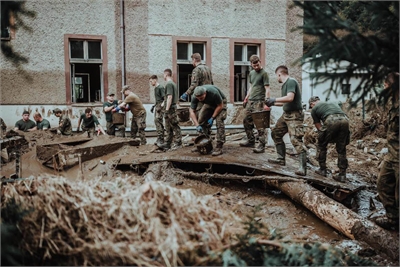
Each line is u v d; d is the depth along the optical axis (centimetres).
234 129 1205
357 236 470
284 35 1291
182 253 258
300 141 599
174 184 645
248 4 1253
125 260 257
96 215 284
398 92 329
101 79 1173
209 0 1220
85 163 744
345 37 280
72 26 1123
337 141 607
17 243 287
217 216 296
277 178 591
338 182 596
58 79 1123
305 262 285
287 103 598
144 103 1189
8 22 330
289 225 528
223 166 695
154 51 1188
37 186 332
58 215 288
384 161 474
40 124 1029
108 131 1032
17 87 1091
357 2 329
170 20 1194
